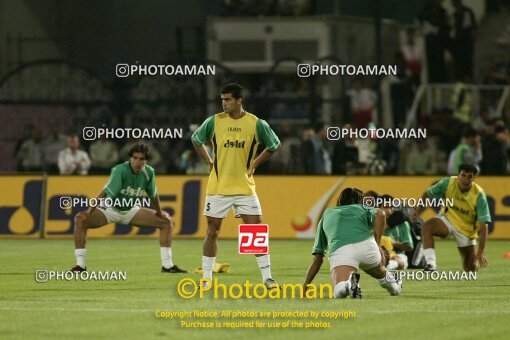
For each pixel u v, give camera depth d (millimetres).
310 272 45031
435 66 108188
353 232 43969
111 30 111562
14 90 102062
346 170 91000
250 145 48719
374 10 110500
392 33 106938
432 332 35281
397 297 44750
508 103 105312
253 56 104188
